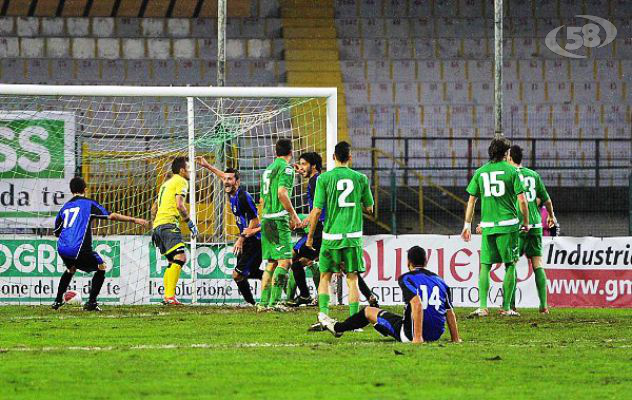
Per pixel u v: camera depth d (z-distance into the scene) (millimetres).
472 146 96250
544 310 51906
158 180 63562
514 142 89438
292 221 47969
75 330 41688
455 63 104250
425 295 35531
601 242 58781
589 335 40406
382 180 88000
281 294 54344
